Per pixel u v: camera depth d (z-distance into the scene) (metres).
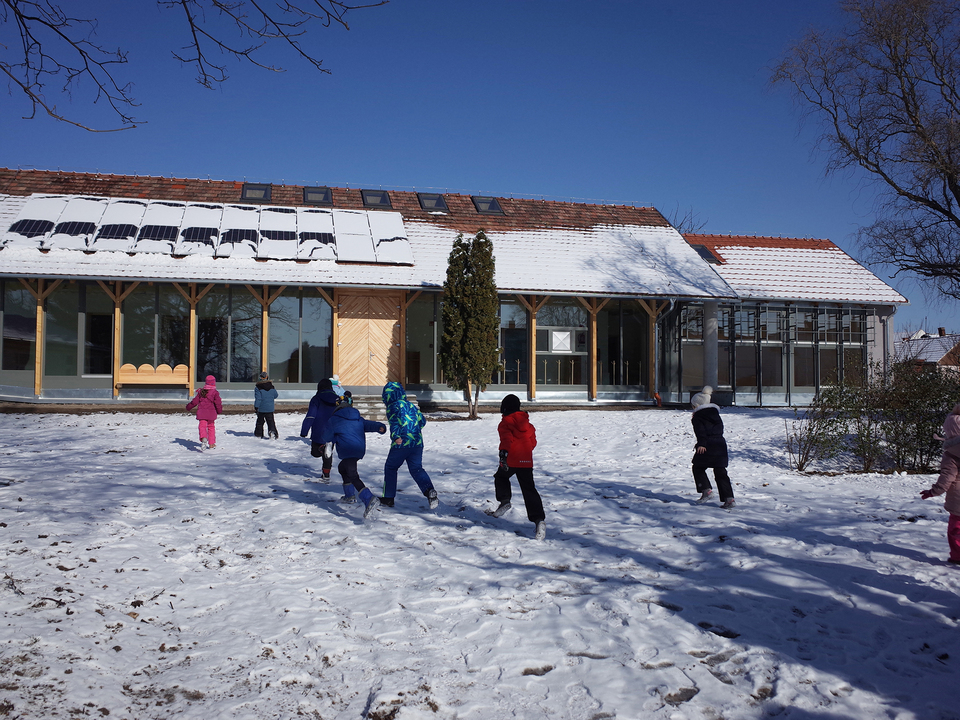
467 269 19.44
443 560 6.12
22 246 18.36
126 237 19.55
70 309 19.08
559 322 22.55
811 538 7.12
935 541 7.04
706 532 7.34
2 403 18.44
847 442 12.34
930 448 11.88
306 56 5.75
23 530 6.43
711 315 23.28
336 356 20.56
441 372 21.61
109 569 5.52
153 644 4.27
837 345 24.88
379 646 4.31
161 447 12.59
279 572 5.69
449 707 3.61
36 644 4.07
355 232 21.91
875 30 21.27
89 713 3.42
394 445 8.09
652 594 5.34
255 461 11.21
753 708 3.69
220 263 19.42
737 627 4.77
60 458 10.84
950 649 4.49
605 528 7.50
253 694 3.69
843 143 22.53
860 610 5.14
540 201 26.55
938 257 21.94
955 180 20.80
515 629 4.60
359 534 6.93
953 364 14.23
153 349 19.56
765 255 26.66
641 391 23.05
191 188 22.95
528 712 3.58
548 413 20.39
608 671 4.02
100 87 5.52
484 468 11.12
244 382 20.08
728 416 19.42
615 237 25.12
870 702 3.76
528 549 6.56
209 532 6.84
